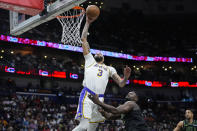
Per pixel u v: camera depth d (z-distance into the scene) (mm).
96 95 3859
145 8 39469
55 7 7980
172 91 31141
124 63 28234
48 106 21797
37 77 23062
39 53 23641
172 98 29672
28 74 22656
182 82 29359
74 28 13891
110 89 28703
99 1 20438
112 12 33906
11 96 21062
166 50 32906
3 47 21984
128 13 34969
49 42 23359
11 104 20156
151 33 35750
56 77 24016
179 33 36844
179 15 39781
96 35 29203
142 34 34688
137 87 28875
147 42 33969
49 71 23719
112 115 4152
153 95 30062
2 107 19453
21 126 17984
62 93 24453
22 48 22750
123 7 36938
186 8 40125
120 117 4207
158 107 28688
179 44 35125
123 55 27938
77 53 24984
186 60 29391
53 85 26438
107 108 3848
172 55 30266
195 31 37281
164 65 29344
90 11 4312
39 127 18406
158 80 29484
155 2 39656
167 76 29875
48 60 24297
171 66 29438
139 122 3998
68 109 23156
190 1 40125
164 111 28000
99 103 3826
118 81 4461
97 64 4418
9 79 22000
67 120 20922
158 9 39625
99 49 26906
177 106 29312
